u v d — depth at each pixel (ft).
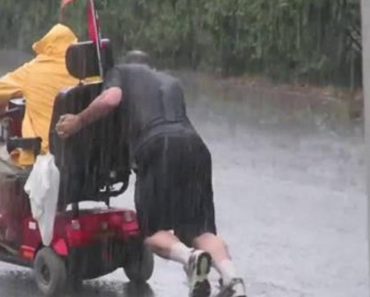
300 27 83.97
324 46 84.17
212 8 96.22
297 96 85.05
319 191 46.39
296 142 61.57
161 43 108.99
